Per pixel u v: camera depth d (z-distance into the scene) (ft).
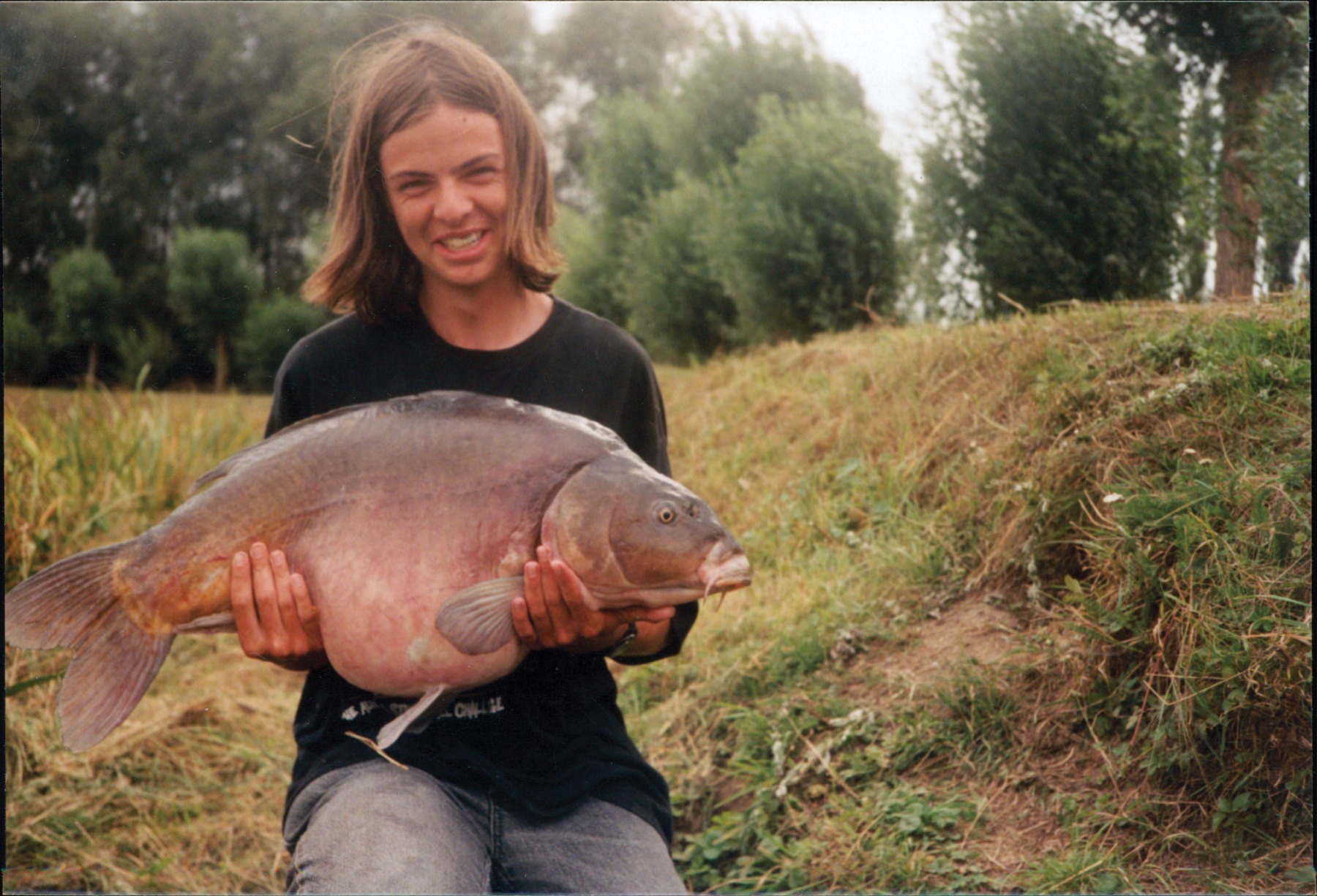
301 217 53.42
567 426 6.02
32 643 5.71
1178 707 8.20
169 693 14.69
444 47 6.71
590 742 6.57
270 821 11.85
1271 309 11.02
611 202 41.63
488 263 6.70
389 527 5.80
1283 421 9.46
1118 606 9.11
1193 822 8.06
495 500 5.81
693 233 31.17
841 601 12.21
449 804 6.13
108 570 5.83
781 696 11.16
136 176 54.80
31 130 50.29
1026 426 12.35
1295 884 7.33
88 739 5.71
